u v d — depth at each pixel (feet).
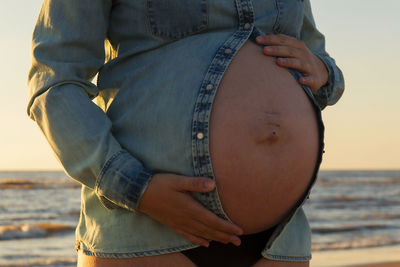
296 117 4.25
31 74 4.10
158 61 4.13
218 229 3.58
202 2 4.25
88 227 4.10
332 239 42.93
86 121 3.68
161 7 4.22
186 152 3.74
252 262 4.03
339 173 269.85
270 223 4.08
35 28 4.28
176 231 3.66
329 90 5.01
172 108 3.84
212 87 3.90
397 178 192.95
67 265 30.94
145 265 3.76
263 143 3.98
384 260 29.60
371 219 63.87
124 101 4.11
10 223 56.44
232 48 4.16
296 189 4.19
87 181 3.70
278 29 4.66
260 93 4.10
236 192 3.84
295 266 4.36
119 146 3.76
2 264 30.96
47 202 84.89
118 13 4.38
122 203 3.57
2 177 181.47
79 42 4.08
